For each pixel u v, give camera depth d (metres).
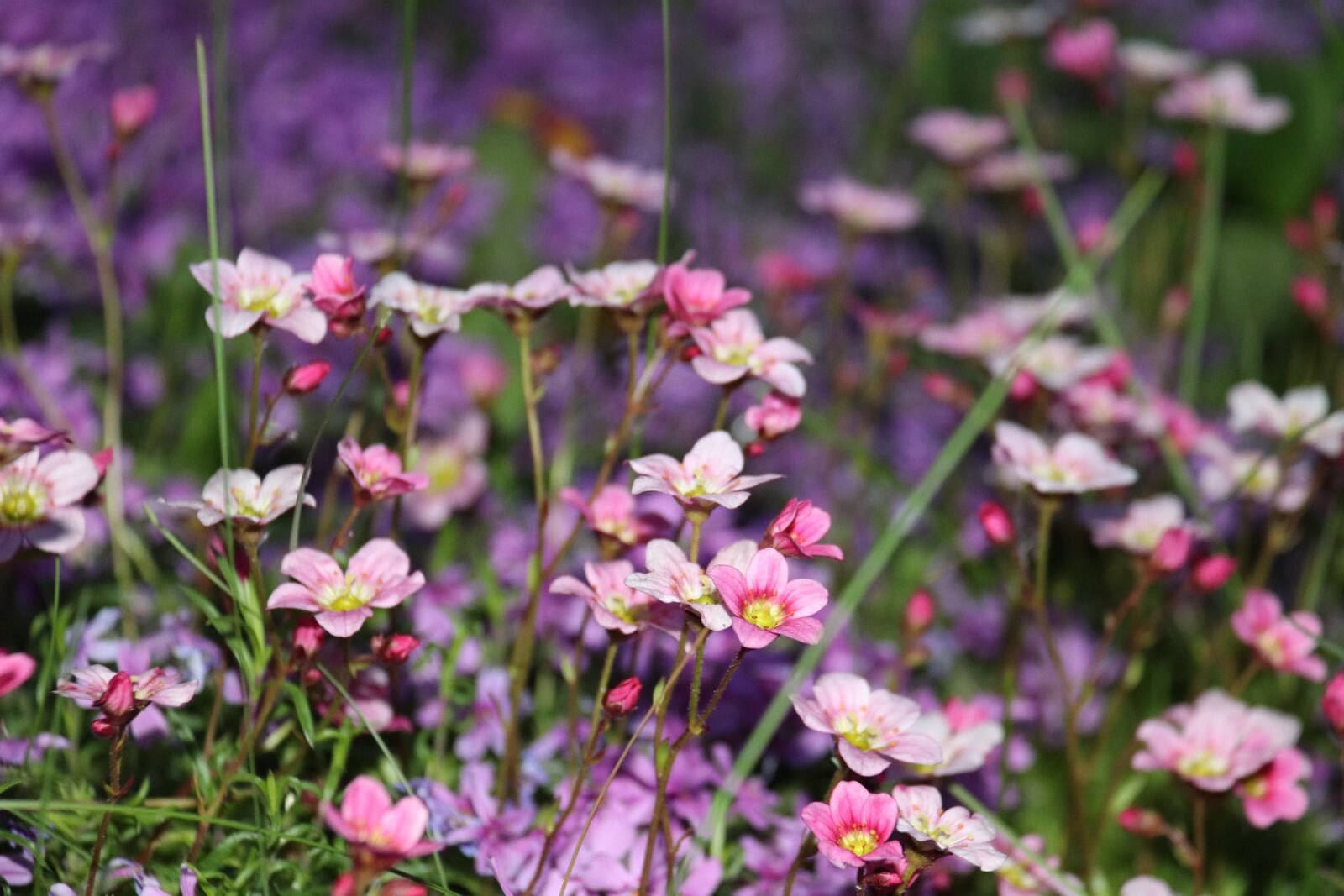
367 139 0.83
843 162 0.97
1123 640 0.59
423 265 0.66
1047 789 0.55
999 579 0.61
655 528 0.48
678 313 0.47
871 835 0.44
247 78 0.82
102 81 0.75
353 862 0.42
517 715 0.49
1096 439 0.55
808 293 0.71
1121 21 1.06
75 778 0.48
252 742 0.46
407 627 0.51
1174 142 0.91
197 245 0.68
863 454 0.58
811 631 0.43
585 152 0.91
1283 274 0.78
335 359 0.60
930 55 0.94
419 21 1.04
